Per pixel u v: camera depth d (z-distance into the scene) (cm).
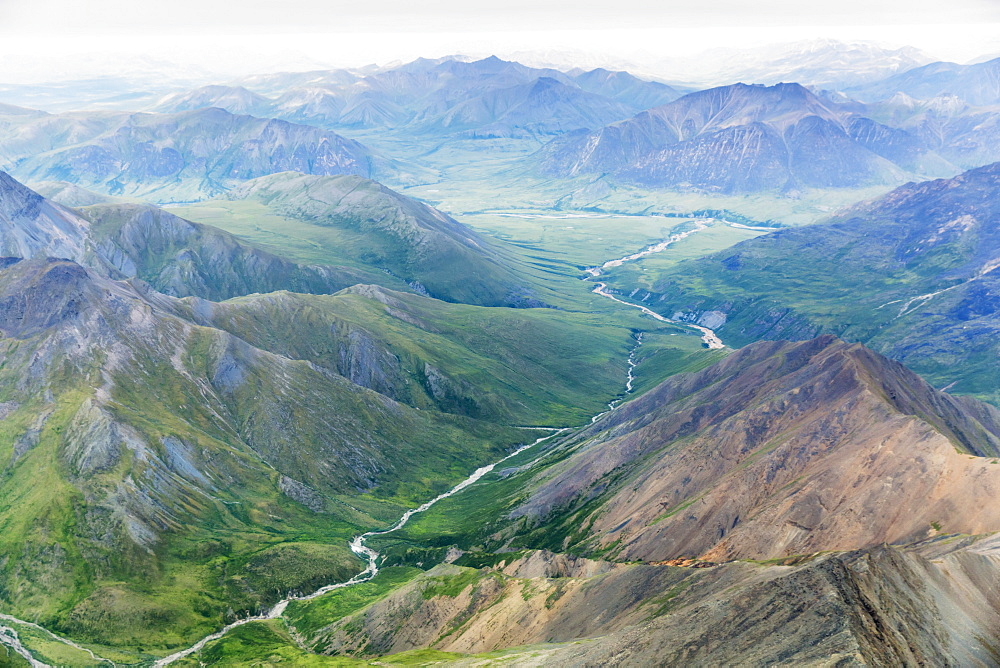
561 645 12150
